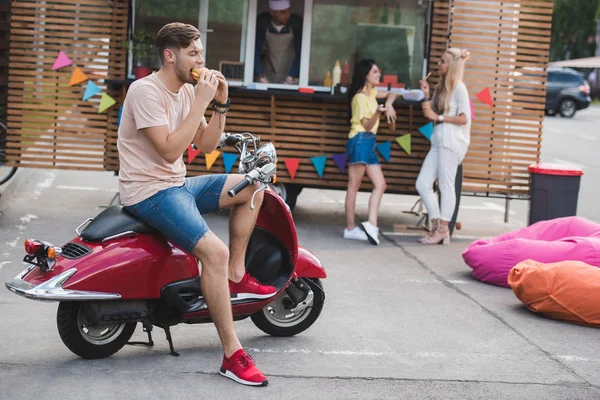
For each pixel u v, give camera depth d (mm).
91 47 11375
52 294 5191
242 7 11820
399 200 14273
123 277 5457
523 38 11555
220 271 5398
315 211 12711
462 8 11547
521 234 9273
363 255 9812
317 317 6570
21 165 11508
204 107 5344
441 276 8969
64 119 11453
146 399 5094
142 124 5320
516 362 6242
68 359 5723
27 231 9820
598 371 6121
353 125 10633
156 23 11703
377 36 11961
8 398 4996
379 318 7230
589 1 53375
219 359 5875
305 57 11930
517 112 11680
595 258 8156
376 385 5578
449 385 5652
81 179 13891
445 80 10625
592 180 18250
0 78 12398
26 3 11195
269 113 11508
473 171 11773
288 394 5312
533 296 7457
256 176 5484
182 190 5543
